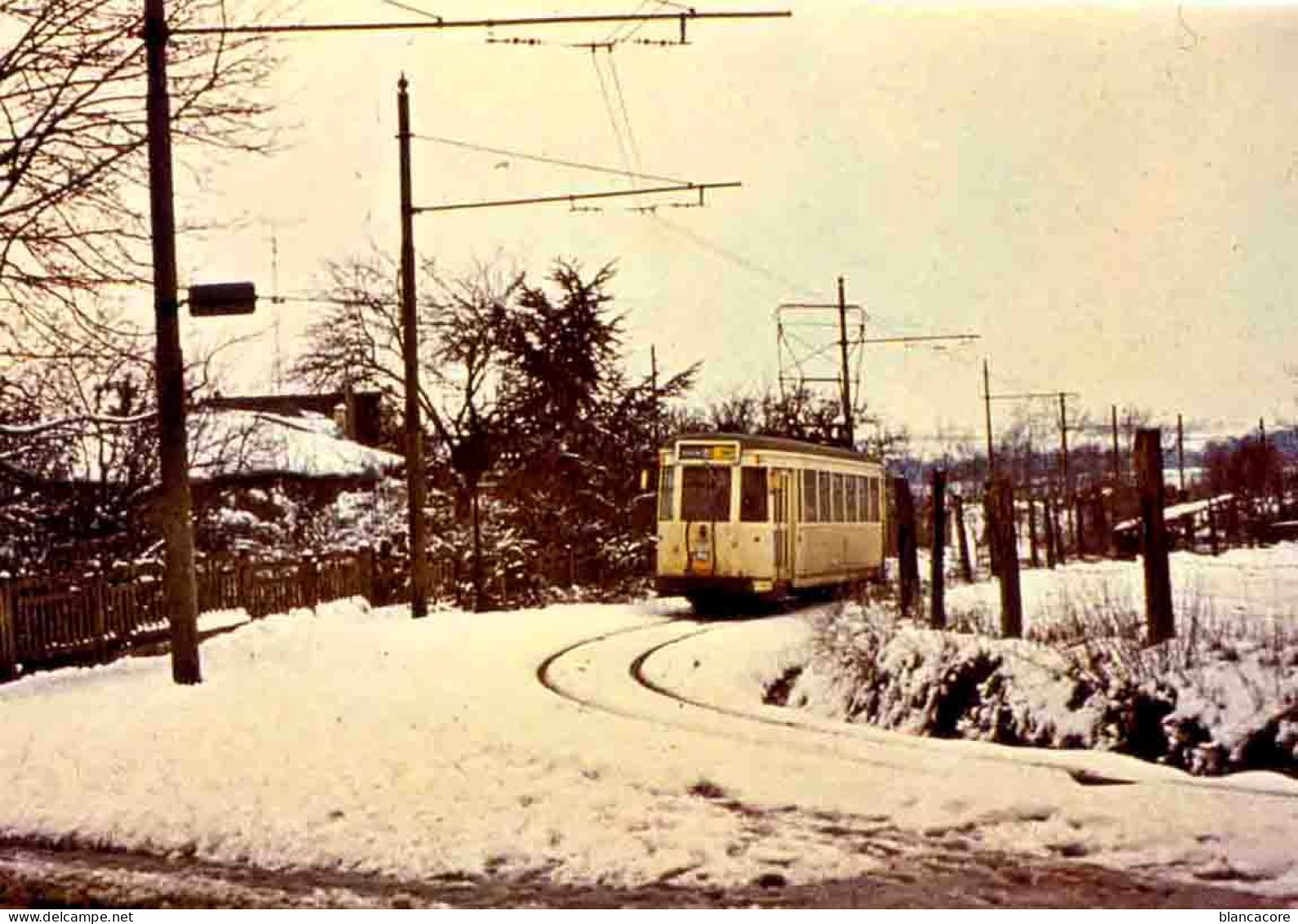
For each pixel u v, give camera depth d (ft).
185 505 50.24
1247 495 155.43
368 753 33.78
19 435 60.80
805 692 47.52
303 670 52.49
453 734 36.45
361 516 113.39
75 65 57.00
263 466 106.22
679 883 22.90
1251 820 25.79
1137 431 41.24
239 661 56.54
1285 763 33.81
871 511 103.86
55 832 27.73
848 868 23.47
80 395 72.64
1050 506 141.28
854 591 69.67
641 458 129.08
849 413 138.62
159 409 50.26
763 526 81.51
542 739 35.32
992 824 26.35
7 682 51.55
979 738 39.42
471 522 110.63
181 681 49.75
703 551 81.82
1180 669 37.70
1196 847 24.32
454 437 132.87
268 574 74.18
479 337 136.36
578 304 131.03
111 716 41.45
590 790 29.53
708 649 58.34
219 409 90.79
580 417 129.49
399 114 79.87
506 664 54.24
